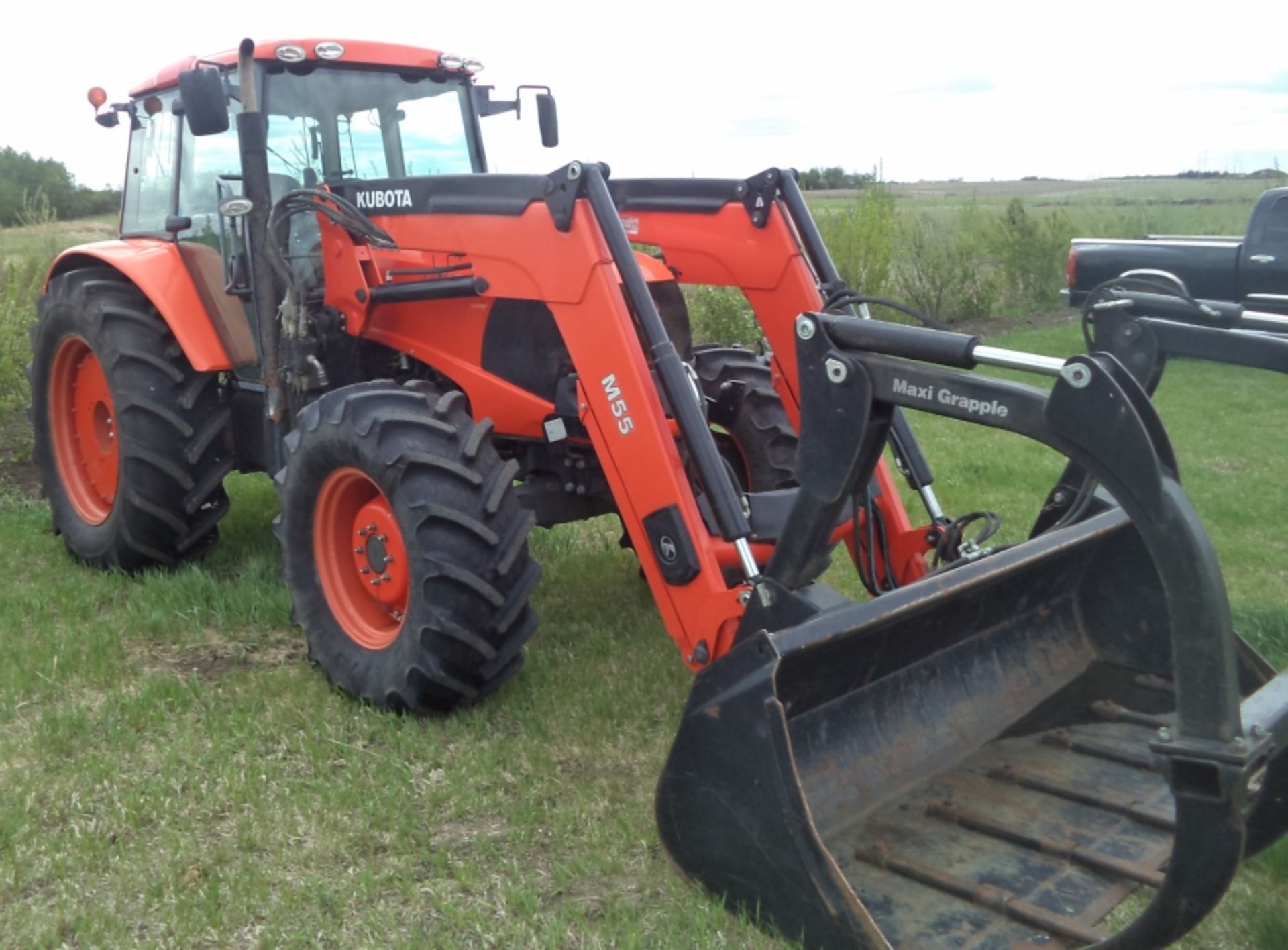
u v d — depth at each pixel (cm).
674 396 333
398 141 514
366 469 383
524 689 412
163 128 542
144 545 519
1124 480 231
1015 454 795
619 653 446
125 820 326
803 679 294
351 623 407
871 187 1438
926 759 324
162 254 517
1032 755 330
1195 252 1127
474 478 372
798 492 293
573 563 558
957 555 357
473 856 311
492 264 384
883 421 280
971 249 1577
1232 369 1145
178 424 500
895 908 269
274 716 389
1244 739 222
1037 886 275
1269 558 562
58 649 439
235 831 322
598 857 305
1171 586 226
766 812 264
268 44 470
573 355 359
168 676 417
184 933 277
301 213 456
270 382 450
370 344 467
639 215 445
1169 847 287
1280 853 302
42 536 607
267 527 609
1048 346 1303
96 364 545
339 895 291
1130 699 359
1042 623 370
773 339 416
